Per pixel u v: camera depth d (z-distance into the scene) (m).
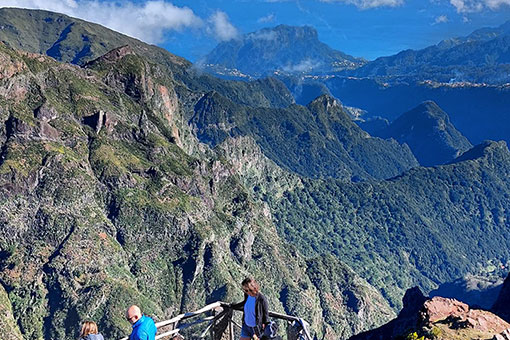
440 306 46.50
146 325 21.53
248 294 21.97
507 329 37.25
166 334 22.06
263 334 21.36
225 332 23.31
